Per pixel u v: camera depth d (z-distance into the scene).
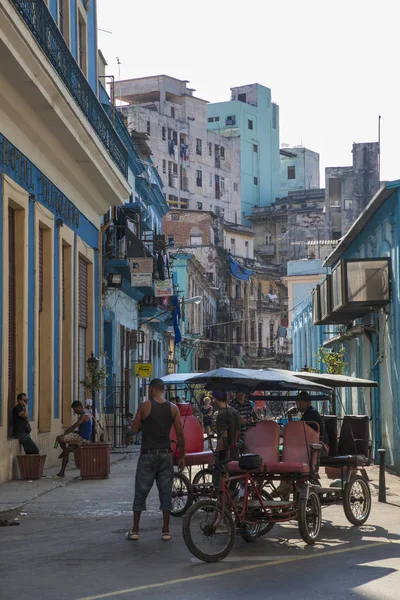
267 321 102.94
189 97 106.62
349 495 13.03
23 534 12.15
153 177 47.88
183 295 66.88
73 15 26.17
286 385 12.89
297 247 109.31
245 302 98.62
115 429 31.45
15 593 8.44
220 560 10.18
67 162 23.67
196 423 15.48
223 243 96.31
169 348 56.44
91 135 23.50
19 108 18.72
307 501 11.59
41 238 22.28
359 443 14.26
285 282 65.81
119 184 28.73
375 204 23.59
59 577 9.20
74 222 25.69
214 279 89.06
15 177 19.09
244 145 117.81
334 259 33.47
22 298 19.66
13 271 19.58
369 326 25.25
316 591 8.49
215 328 89.56
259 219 114.44
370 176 67.56
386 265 23.09
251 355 97.88
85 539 11.66
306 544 11.34
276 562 10.05
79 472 20.70
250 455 11.44
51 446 22.14
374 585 8.76
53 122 20.72
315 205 112.62
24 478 18.45
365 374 27.19
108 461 19.41
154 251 39.38
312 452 12.16
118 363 34.97
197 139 107.31
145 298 40.88
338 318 28.00
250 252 106.44
